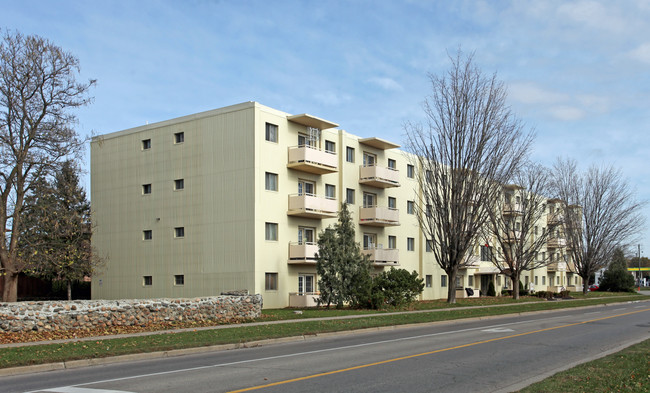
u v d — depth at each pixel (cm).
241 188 3384
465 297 5191
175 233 3650
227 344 1620
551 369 1175
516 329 2112
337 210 3941
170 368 1220
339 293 3241
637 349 1406
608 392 889
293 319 2444
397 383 1007
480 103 3516
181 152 3666
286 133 3600
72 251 3209
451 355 1380
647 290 9238
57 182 3159
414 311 2934
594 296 5422
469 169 3550
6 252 2853
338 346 1605
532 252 4662
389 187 4438
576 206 5788
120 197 3925
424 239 4881
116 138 3988
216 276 3438
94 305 2036
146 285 3744
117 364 1332
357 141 4194
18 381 1103
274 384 996
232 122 3462
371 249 4103
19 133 2877
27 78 2834
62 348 1476
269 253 3409
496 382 1024
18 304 1852
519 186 4725
